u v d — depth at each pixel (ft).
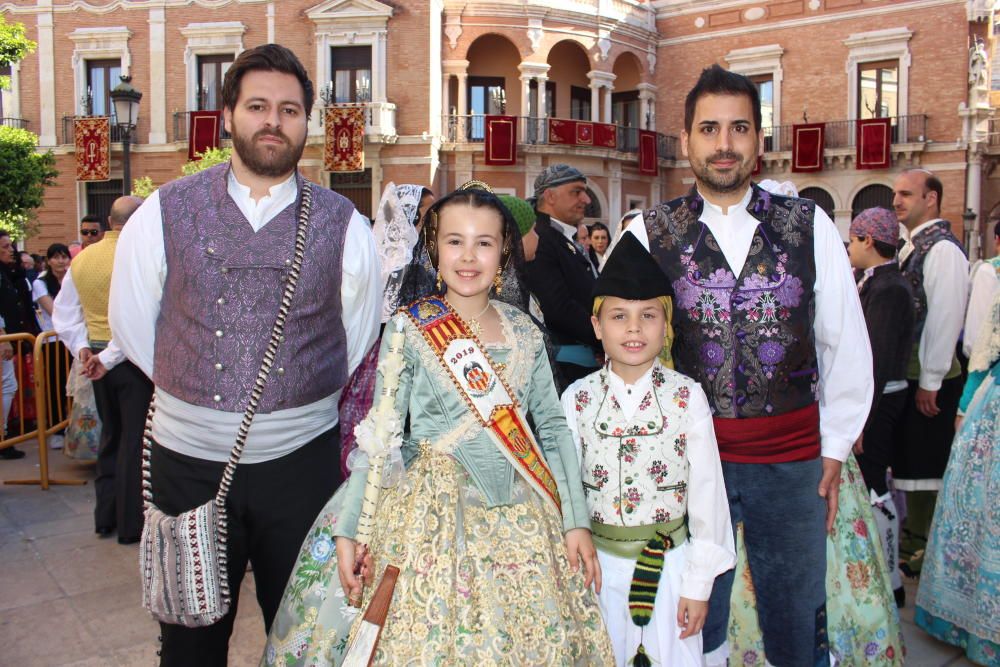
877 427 12.83
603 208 77.30
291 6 70.49
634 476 8.34
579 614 7.61
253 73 7.95
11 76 74.79
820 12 74.84
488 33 73.10
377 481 7.30
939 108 70.85
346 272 8.66
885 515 12.55
